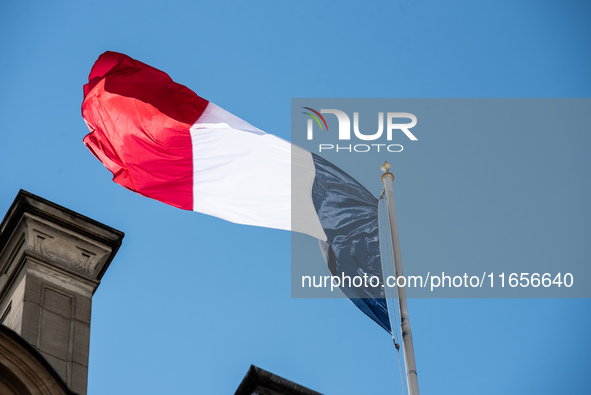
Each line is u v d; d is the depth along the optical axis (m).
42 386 11.31
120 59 19.61
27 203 13.82
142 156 19.22
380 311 16.12
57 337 12.91
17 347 11.26
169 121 19.28
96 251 14.16
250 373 11.55
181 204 19.16
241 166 19.14
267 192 18.81
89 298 13.70
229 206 18.94
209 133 19.41
